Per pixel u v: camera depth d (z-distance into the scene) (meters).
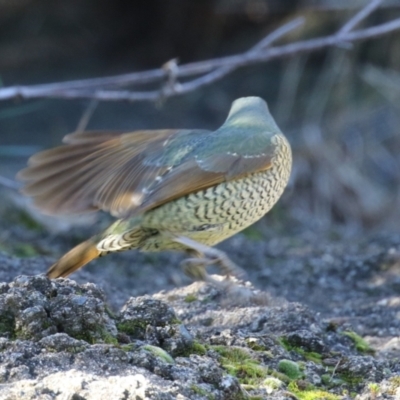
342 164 19.02
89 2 22.70
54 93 12.04
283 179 7.56
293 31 21.19
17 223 13.01
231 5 21.98
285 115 20.48
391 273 11.16
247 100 7.92
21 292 6.12
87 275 10.04
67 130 20.00
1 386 5.37
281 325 7.82
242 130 7.45
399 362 7.32
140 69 22.56
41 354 5.75
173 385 5.58
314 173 18.70
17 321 6.03
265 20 22.05
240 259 12.41
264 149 7.30
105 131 7.35
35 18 22.52
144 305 6.70
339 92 20.41
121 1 22.77
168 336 6.46
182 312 8.34
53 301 6.16
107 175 7.21
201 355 6.48
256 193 7.25
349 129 19.92
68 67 22.41
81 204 7.07
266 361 6.82
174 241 7.21
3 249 11.63
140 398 5.20
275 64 22.05
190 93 21.61
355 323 9.35
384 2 19.84
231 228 7.28
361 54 20.81
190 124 20.92
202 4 22.20
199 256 7.37
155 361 5.87
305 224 16.42
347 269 11.44
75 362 5.72
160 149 7.35
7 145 19.23
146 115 21.17
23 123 20.19
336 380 6.77
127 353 5.89
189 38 22.59
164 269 11.74
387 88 20.33
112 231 7.24
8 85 21.53
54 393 5.29
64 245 12.56
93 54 22.73
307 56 21.08
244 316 8.00
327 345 7.52
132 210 6.98
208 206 7.07
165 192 6.96
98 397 5.21
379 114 20.28
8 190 14.99
